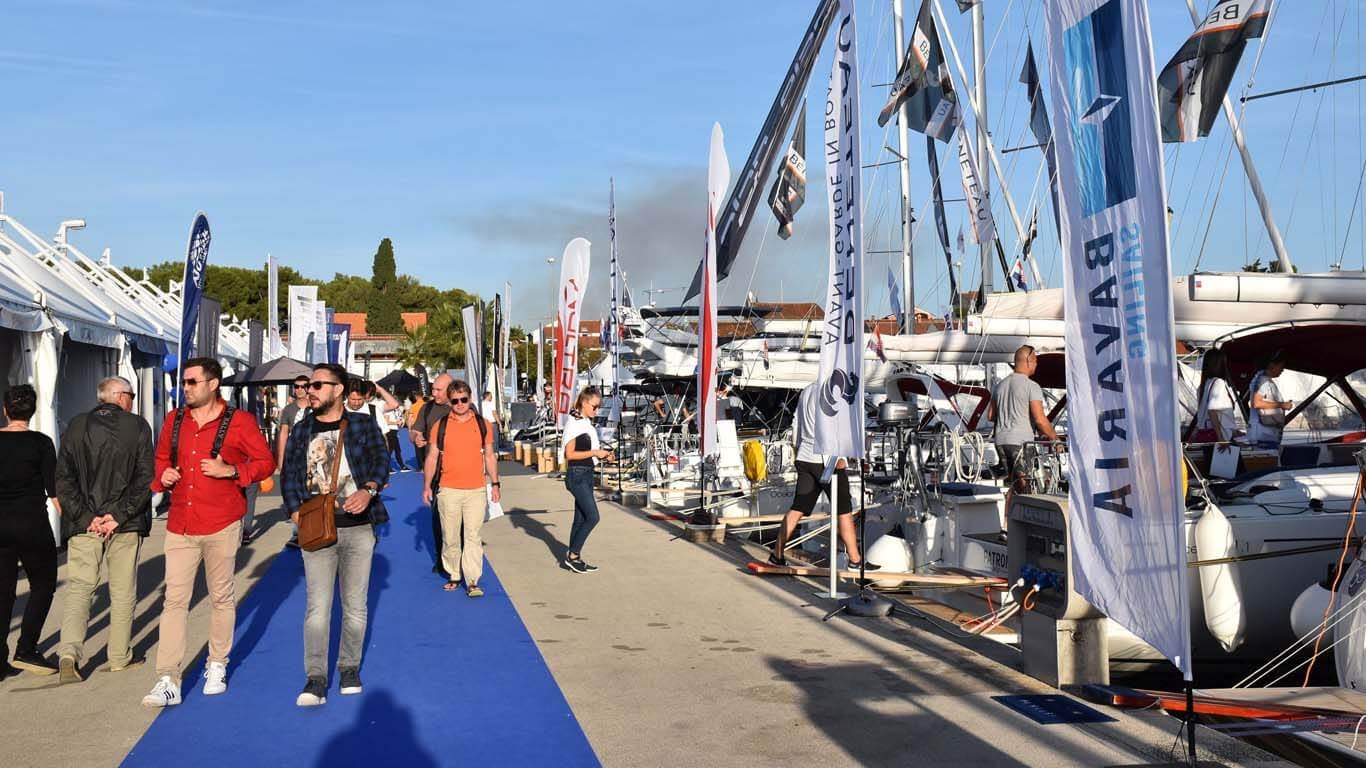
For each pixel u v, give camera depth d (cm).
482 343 2569
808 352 2634
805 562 1270
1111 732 591
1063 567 696
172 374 2034
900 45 2395
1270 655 844
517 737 607
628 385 2812
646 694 696
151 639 873
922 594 1077
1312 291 993
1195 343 1141
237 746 593
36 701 687
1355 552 777
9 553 738
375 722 639
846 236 947
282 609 1009
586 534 1220
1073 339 591
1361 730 551
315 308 3136
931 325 2958
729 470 1966
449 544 1090
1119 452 550
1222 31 1327
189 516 691
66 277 1633
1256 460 998
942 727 610
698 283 1422
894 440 1393
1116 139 544
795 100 1383
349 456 704
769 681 724
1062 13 591
